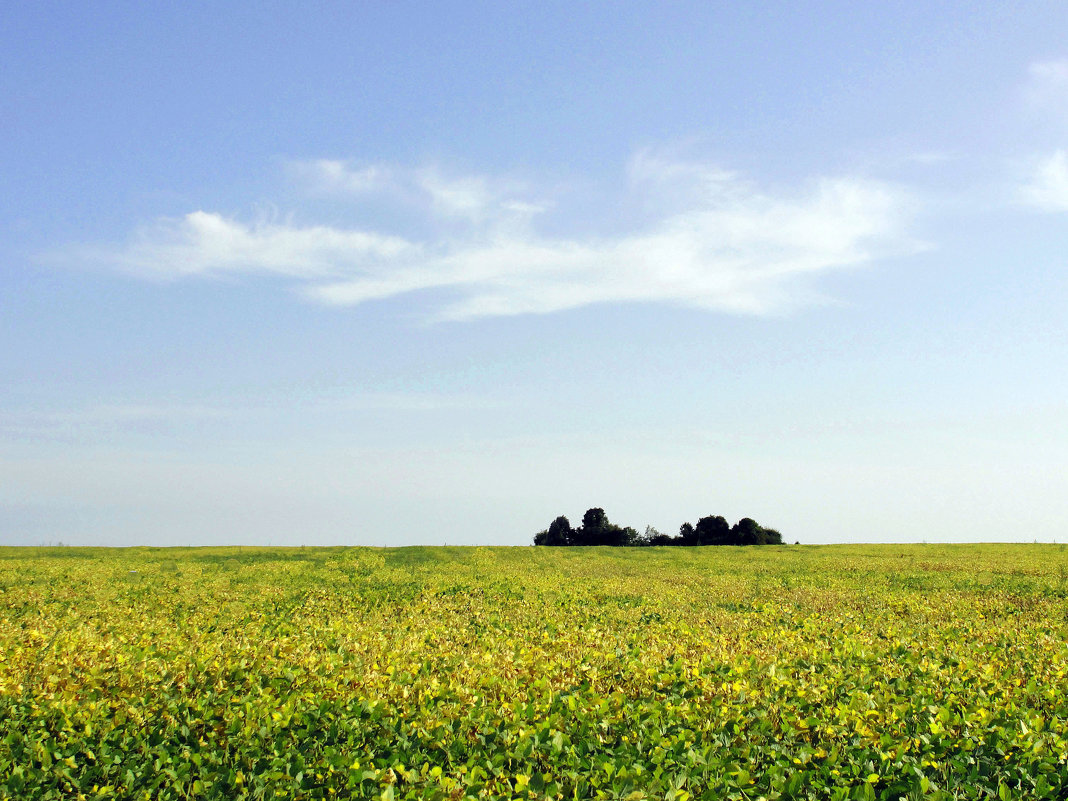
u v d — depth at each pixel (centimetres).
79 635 1538
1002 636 1792
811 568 4456
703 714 1023
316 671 1228
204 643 1492
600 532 10062
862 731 949
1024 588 3262
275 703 1046
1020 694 1157
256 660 1321
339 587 3222
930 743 930
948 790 810
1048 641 1650
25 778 838
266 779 837
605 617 2309
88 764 904
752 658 1355
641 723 990
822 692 1135
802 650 1535
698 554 5666
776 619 2259
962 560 4906
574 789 796
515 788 791
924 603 2669
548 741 908
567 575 4034
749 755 898
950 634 1777
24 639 1534
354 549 5359
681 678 1208
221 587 3120
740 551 5972
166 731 988
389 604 2731
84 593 2844
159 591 2959
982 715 1003
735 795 794
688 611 2498
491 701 1093
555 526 10412
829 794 808
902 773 842
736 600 2900
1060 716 1072
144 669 1216
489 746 919
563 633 1861
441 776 808
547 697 1093
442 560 4791
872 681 1223
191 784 842
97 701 1066
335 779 834
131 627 1811
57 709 1012
